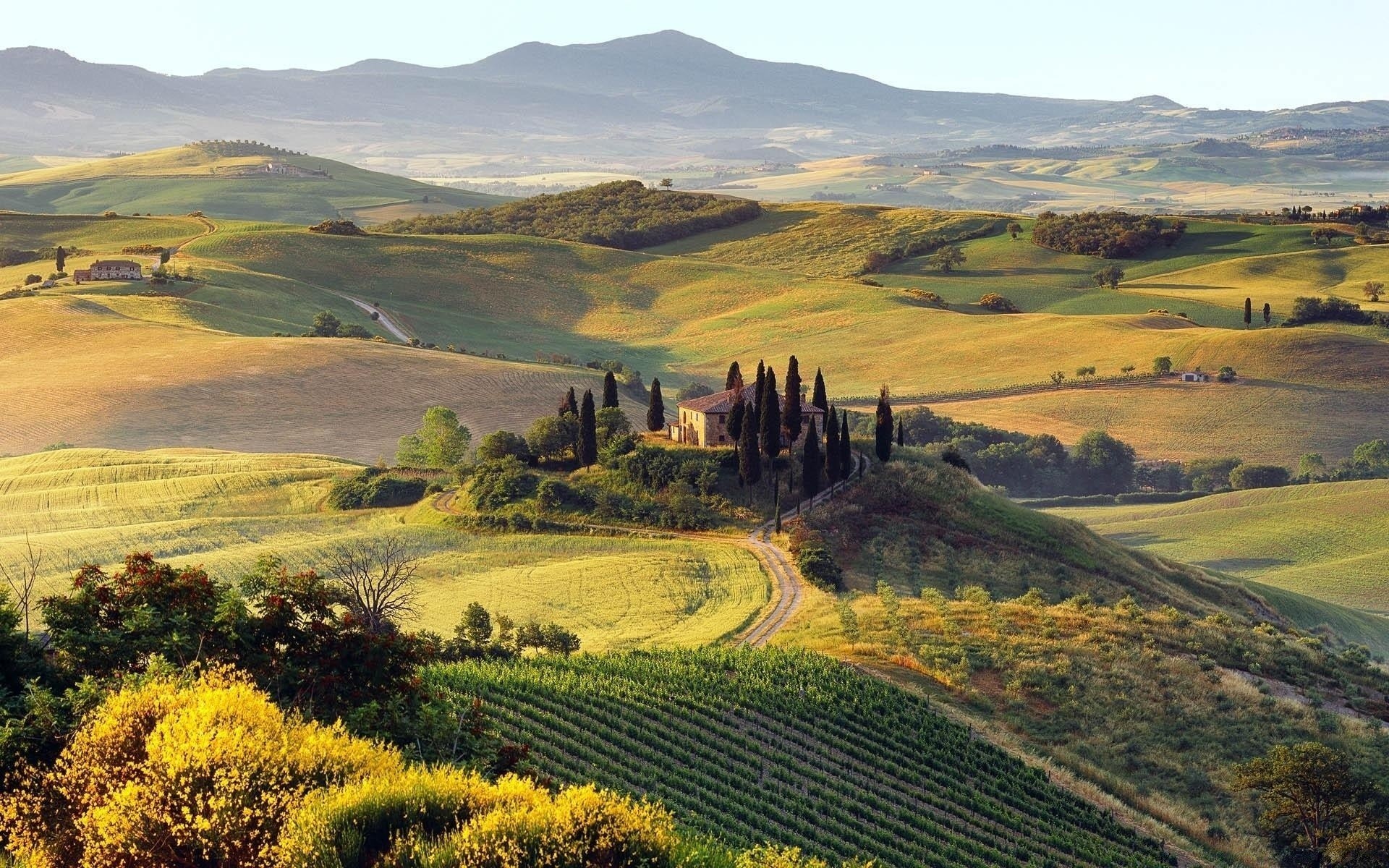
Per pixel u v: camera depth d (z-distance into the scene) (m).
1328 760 60.69
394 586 76.81
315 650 37.34
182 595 36.47
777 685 67.75
